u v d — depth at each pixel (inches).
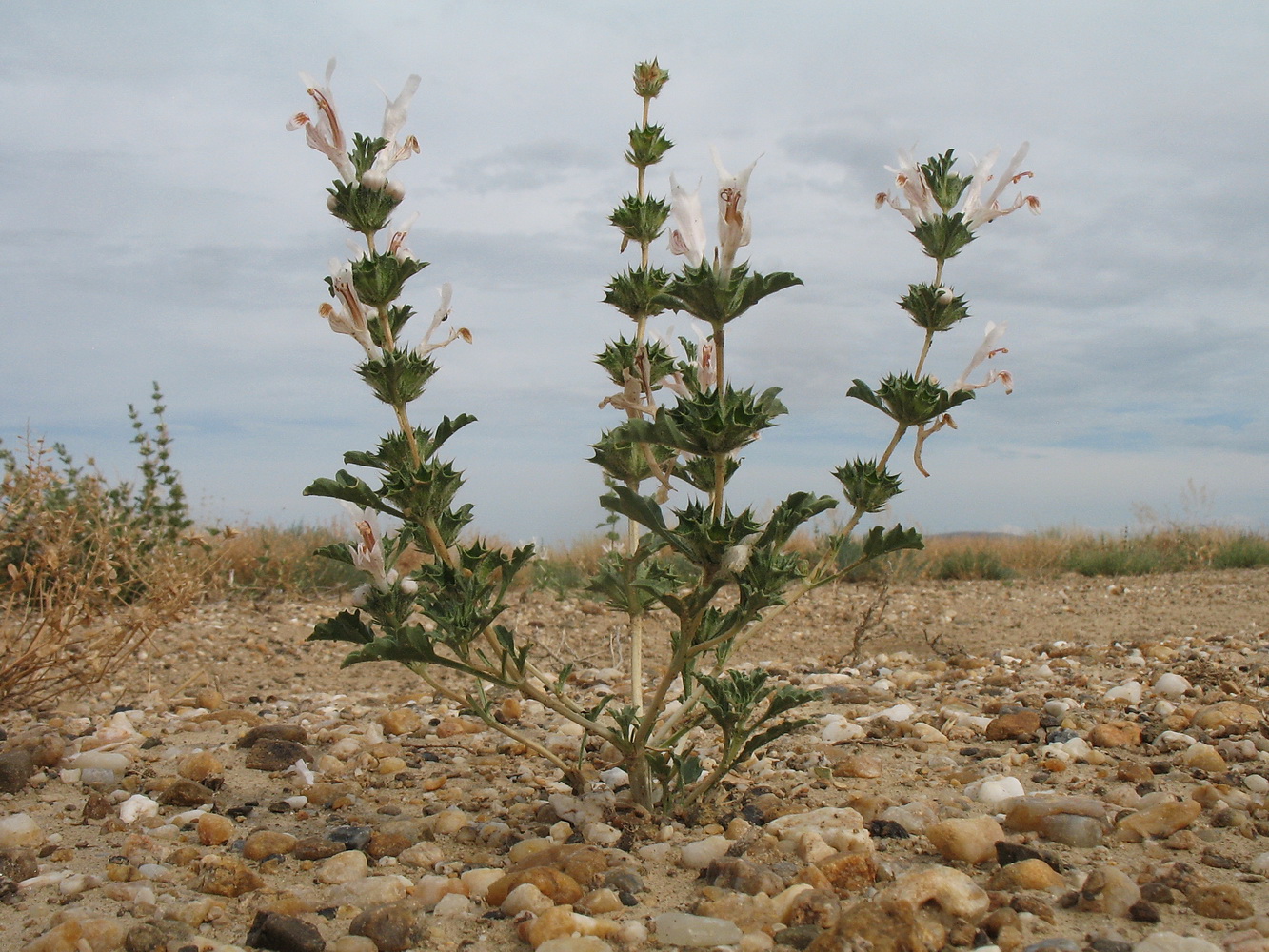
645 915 93.7
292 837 117.3
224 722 198.8
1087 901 90.7
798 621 366.0
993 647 303.3
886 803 122.9
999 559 555.8
